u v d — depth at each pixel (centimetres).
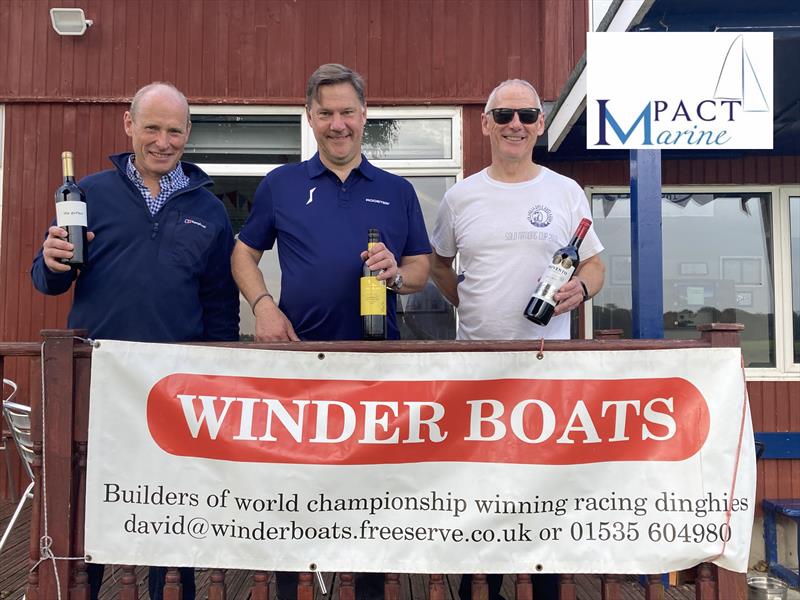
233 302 281
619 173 480
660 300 311
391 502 227
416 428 228
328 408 229
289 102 484
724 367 229
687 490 226
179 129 253
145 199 256
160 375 227
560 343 229
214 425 227
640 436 228
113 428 225
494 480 227
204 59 486
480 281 273
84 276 248
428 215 488
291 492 226
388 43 488
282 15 488
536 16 486
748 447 228
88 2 485
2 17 483
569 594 228
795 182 483
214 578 225
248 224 268
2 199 478
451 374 229
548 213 272
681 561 225
